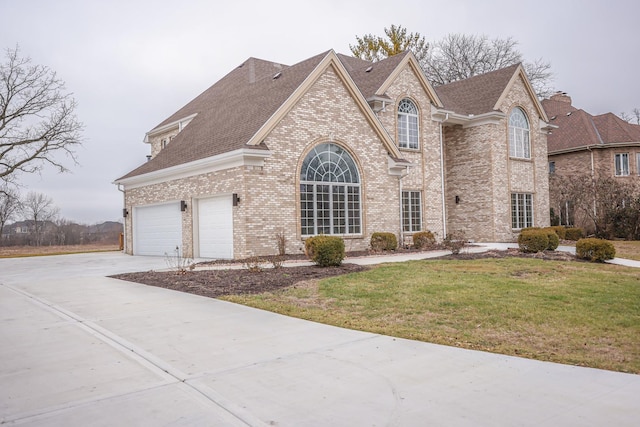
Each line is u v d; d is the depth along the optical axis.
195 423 3.95
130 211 25.08
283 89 19.53
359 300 9.48
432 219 25.86
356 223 20.33
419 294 9.93
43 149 31.47
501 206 26.84
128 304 9.48
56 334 7.14
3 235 45.47
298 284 11.51
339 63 19.36
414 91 25.30
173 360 5.70
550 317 7.97
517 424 3.85
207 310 8.74
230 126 19.95
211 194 18.66
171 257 20.69
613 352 6.13
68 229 48.72
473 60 46.75
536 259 16.34
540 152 29.98
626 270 14.05
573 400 4.36
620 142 33.81
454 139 28.25
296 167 18.23
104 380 5.04
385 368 5.32
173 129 30.77
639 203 27.66
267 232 17.38
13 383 4.99
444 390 4.63
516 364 5.47
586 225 30.83
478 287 10.69
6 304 9.90
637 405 4.24
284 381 4.91
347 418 4.00
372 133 20.94
